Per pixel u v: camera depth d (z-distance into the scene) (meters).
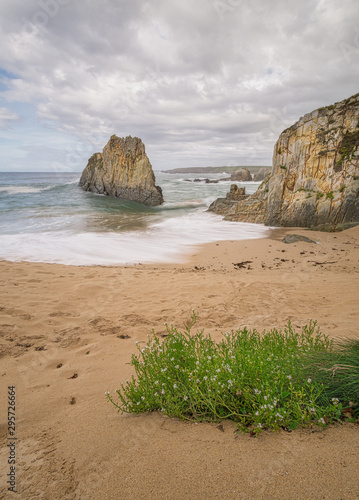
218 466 1.88
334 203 19.75
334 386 2.60
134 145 37.16
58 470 2.03
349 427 2.17
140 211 29.94
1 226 18.77
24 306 6.12
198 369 2.77
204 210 31.39
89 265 11.10
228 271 10.39
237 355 2.98
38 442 2.40
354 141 19.61
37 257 11.88
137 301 6.71
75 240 15.38
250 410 2.46
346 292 6.88
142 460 2.04
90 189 43.03
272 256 12.79
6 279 8.08
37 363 4.05
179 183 67.75
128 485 1.82
